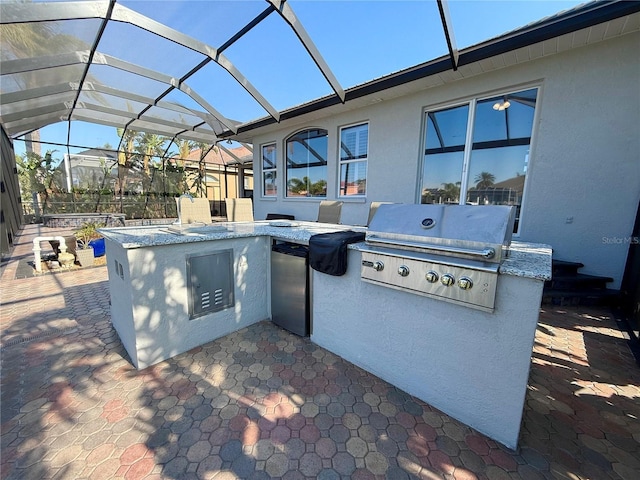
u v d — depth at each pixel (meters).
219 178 16.64
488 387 1.58
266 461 1.44
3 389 1.95
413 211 2.00
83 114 7.54
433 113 4.75
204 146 13.74
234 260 2.76
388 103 5.16
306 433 1.62
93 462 1.42
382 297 2.02
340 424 1.69
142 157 14.39
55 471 1.37
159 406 1.81
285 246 2.95
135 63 4.69
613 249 3.42
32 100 5.91
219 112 6.53
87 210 12.89
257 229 3.10
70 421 1.68
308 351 2.49
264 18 3.60
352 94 5.00
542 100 3.69
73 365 2.24
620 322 3.07
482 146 4.33
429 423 1.70
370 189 5.62
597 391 2.00
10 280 4.52
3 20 3.11
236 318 2.85
